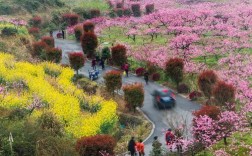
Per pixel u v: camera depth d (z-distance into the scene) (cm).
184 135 3484
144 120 4222
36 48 6362
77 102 4175
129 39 7931
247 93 4303
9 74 4703
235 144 3111
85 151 2902
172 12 8875
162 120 4225
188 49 6475
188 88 5119
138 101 4444
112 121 3856
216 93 4216
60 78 5088
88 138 2975
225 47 6562
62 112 3741
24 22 8506
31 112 3575
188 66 5588
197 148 3095
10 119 3159
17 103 3725
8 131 2606
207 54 6353
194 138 3162
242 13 8931
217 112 3388
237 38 7156
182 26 8038
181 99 4881
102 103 4275
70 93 4481
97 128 3591
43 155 2453
